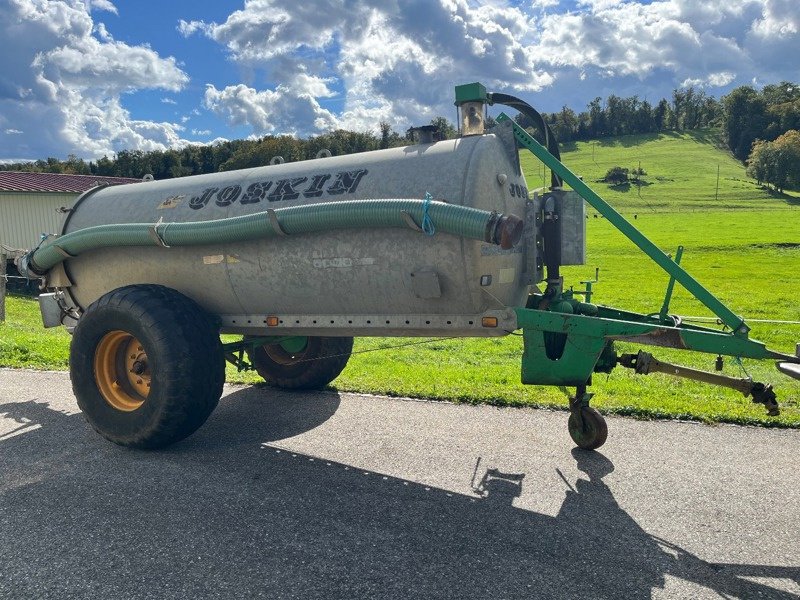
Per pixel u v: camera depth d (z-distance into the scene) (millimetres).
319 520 3990
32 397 7145
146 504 4219
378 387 7293
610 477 4719
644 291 24250
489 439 5578
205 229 5172
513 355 10797
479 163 4605
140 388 5625
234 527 3889
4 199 24594
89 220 6195
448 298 4656
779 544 3725
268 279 5211
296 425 6016
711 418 6039
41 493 4410
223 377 5234
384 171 4887
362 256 4781
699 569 3443
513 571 3395
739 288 24562
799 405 6512
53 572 3381
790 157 111938
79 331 5367
